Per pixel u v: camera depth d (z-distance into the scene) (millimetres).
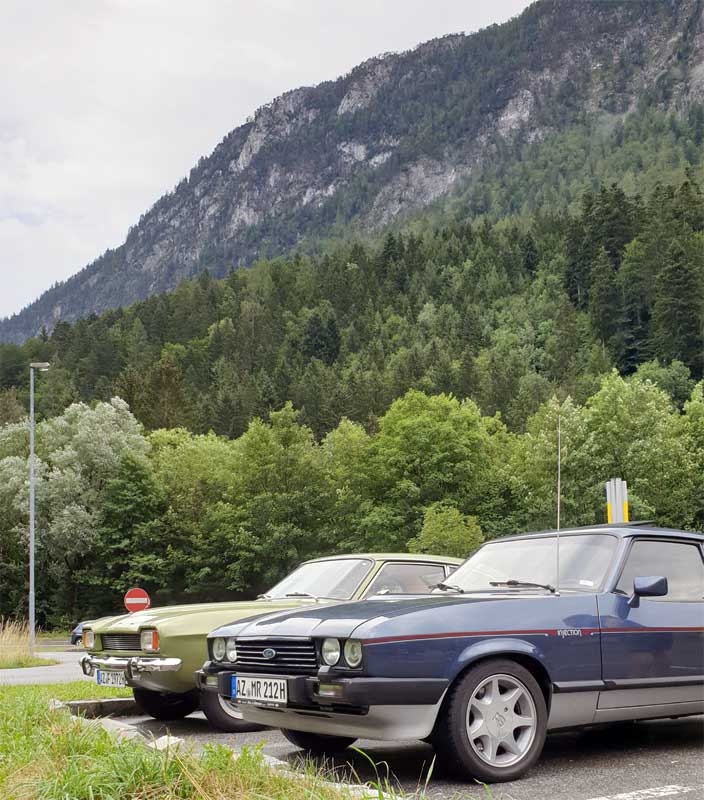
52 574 64438
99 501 64875
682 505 53750
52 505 62719
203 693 8336
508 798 5242
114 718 9758
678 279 154250
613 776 5832
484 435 65000
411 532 59812
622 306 178750
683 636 6645
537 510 54906
